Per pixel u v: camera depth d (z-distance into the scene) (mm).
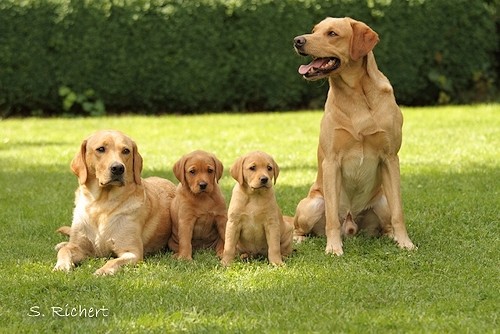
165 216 9789
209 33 23812
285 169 15031
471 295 7969
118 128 21031
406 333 6918
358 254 9594
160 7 23594
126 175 9188
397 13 24094
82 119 23062
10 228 10969
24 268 8883
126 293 7969
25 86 23594
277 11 23844
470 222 10828
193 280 8414
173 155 16750
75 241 9344
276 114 23594
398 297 7906
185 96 24125
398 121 9945
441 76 24969
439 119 21500
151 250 9789
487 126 19891
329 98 10086
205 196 9719
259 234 9258
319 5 23781
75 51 23531
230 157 16484
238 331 6949
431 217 11242
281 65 24156
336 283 8344
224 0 23719
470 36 24969
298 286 8211
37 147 18047
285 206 12125
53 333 7031
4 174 15023
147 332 6941
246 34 23922
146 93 24031
